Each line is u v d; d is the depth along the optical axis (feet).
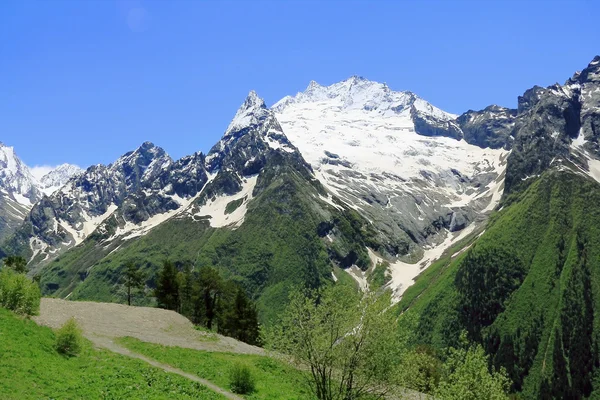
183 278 411.54
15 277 189.06
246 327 405.59
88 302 300.40
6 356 134.62
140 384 144.46
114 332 227.40
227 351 237.45
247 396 164.14
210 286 395.55
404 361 153.89
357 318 150.51
